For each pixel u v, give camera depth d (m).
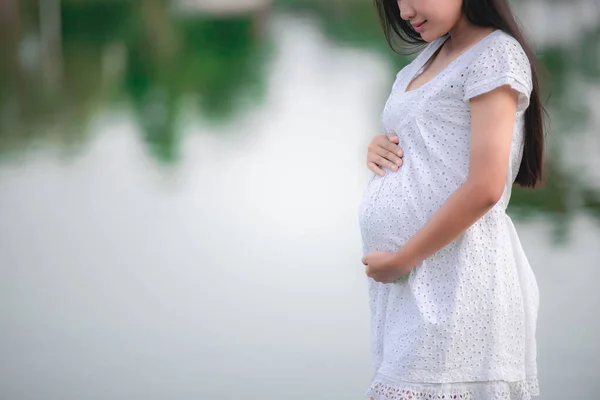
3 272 6.98
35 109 15.81
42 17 32.19
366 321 5.78
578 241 7.12
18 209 8.94
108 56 24.25
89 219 8.55
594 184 8.85
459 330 2.83
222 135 13.14
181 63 22.94
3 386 4.89
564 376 4.84
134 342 5.53
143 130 13.67
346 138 12.62
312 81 18.89
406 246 2.84
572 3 29.31
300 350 5.34
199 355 5.30
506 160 2.71
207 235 7.91
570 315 5.68
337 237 7.73
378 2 3.21
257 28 32.72
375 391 2.97
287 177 10.18
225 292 6.42
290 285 6.52
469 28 2.87
